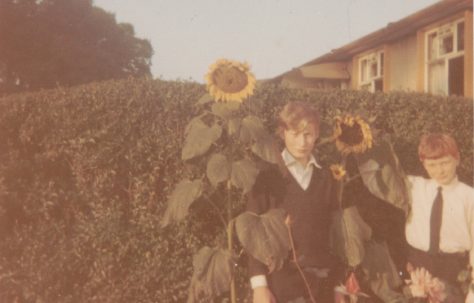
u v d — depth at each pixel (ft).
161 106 12.83
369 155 12.43
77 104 12.91
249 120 11.37
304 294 10.12
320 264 10.20
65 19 66.95
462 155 14.28
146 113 12.78
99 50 69.51
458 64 31.04
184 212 11.36
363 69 39.58
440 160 11.50
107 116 12.76
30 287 12.57
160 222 12.55
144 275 12.32
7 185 13.05
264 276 10.12
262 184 10.61
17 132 13.38
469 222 11.43
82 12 69.31
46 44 63.00
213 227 12.73
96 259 12.48
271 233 10.11
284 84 13.56
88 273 12.63
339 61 41.57
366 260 12.19
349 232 11.38
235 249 12.53
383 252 12.37
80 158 12.74
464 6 28.94
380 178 12.21
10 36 61.26
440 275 11.35
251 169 10.78
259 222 10.26
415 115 14.15
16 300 12.68
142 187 12.62
